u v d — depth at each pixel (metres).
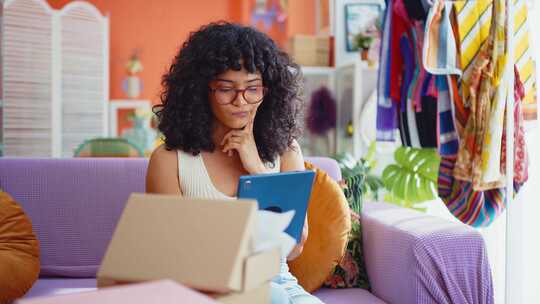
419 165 3.51
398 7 2.74
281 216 1.07
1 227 1.92
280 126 1.81
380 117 2.96
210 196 1.71
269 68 1.72
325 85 5.14
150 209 1.02
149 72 6.27
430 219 2.21
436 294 1.97
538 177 2.75
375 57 4.66
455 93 2.50
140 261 0.97
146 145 5.91
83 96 5.55
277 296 1.46
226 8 6.43
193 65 1.67
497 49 2.34
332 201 2.17
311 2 6.25
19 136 5.27
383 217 2.29
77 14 5.48
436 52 2.46
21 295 1.88
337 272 2.26
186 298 0.80
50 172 2.28
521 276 2.10
